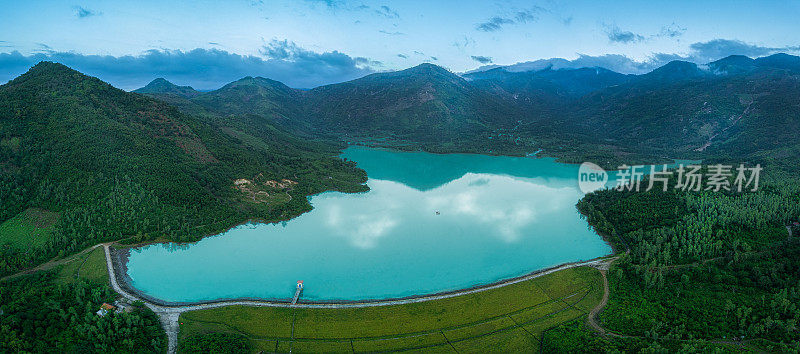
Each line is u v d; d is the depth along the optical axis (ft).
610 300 468.75
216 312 447.01
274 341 401.70
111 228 617.62
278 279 537.24
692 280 495.41
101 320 391.45
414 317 442.09
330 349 391.65
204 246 634.84
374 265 581.12
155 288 504.02
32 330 383.65
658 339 387.14
